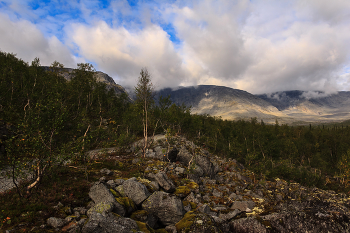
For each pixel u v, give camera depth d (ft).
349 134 367.25
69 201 39.01
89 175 59.82
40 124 42.37
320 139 346.95
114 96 249.14
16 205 34.47
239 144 230.27
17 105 116.37
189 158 110.63
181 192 57.62
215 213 51.39
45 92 135.64
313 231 32.99
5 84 123.85
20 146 38.70
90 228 26.55
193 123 221.46
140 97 108.06
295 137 359.25
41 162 40.16
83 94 163.73
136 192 44.32
